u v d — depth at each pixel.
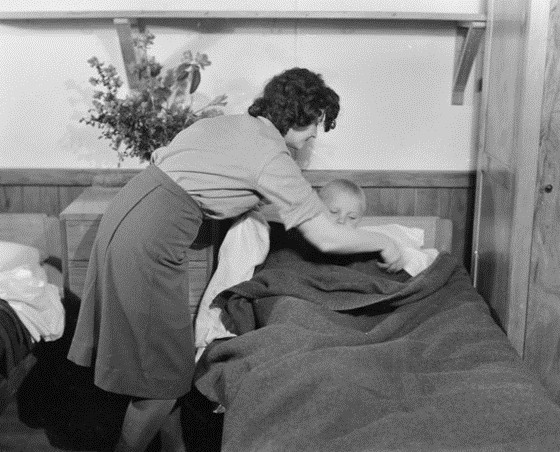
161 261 2.57
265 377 2.29
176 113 3.27
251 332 2.56
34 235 3.47
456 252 3.62
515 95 2.90
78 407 3.30
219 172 2.59
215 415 3.11
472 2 3.45
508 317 2.97
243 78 3.49
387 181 3.54
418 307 2.72
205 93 3.49
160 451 3.08
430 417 2.07
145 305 2.58
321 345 2.43
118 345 2.62
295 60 3.48
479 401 2.14
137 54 3.43
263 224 2.95
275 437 2.07
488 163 3.29
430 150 3.57
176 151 2.65
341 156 3.57
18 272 3.02
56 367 3.39
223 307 2.82
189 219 2.62
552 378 2.99
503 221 3.06
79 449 3.07
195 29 3.44
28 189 3.54
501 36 3.11
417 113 3.54
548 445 1.98
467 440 1.99
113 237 2.59
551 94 2.78
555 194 2.85
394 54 3.49
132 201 2.61
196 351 2.89
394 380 2.28
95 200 3.26
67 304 3.17
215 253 3.09
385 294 2.73
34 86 3.47
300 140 2.74
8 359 2.83
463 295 2.85
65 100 3.49
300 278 2.80
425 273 2.84
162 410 2.72
